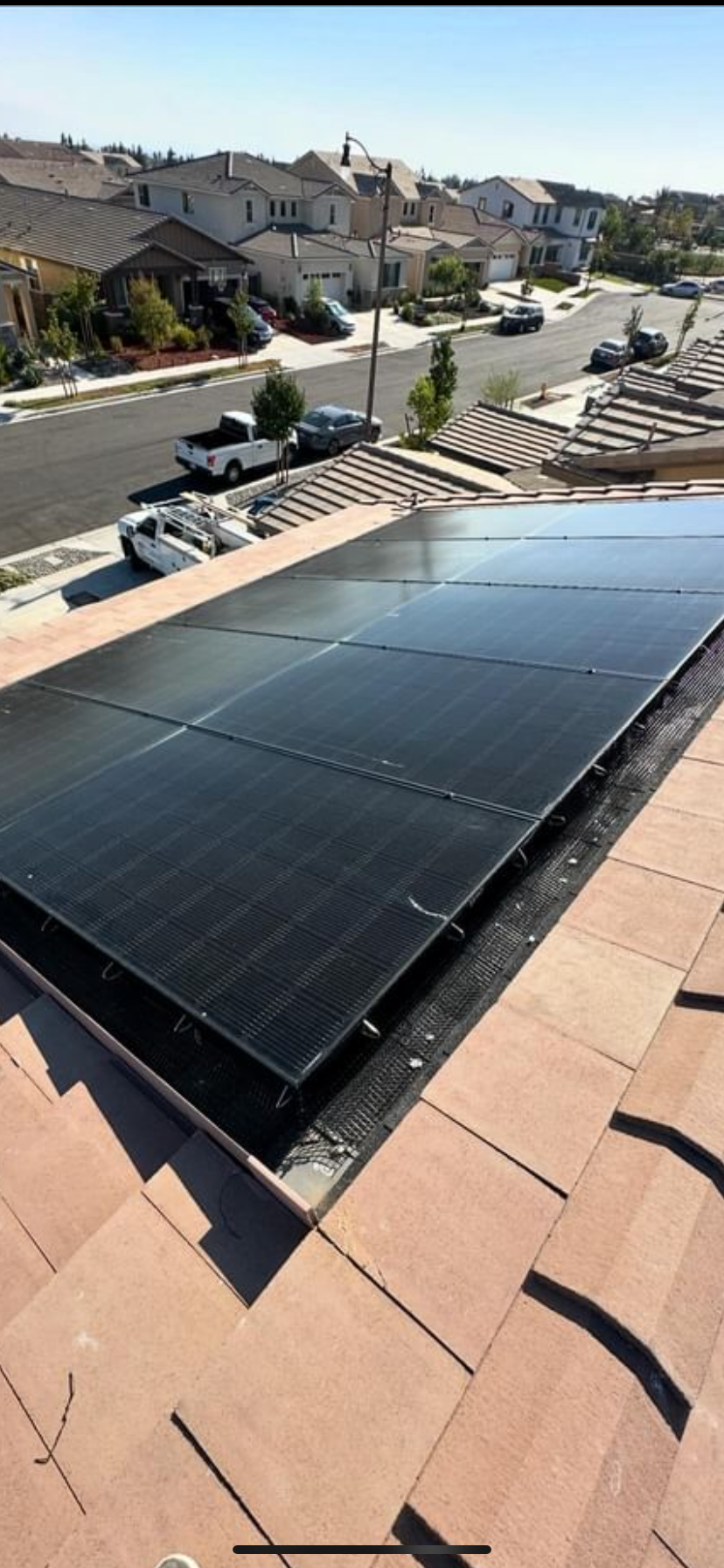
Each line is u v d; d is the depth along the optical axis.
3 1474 2.77
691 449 14.79
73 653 8.94
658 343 47.66
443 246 61.50
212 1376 2.61
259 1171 3.37
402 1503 2.27
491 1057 3.51
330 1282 2.82
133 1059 4.07
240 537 18.33
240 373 41.28
